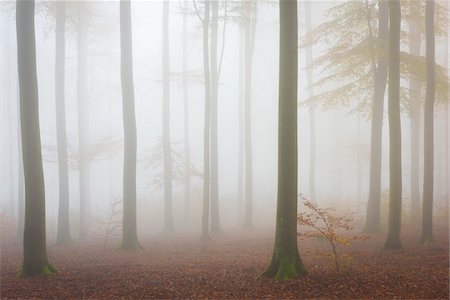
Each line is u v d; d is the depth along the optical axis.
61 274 10.59
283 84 9.22
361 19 15.82
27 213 10.59
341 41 16.78
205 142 16.73
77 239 20.53
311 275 9.31
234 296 8.22
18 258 14.20
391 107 12.38
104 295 8.58
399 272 9.47
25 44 10.43
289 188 9.27
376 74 15.74
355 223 18.56
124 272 10.66
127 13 14.81
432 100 13.62
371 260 10.89
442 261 10.46
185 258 12.89
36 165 10.62
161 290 8.80
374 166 15.77
